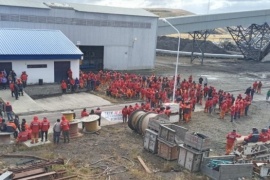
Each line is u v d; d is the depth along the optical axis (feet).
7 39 112.88
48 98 104.37
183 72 183.62
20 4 138.92
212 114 98.48
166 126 61.82
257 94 134.00
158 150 61.67
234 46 331.36
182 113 88.33
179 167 57.00
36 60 109.81
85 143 67.10
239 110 93.91
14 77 102.53
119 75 131.85
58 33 130.41
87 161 57.93
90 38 159.02
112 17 162.91
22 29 124.47
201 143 54.19
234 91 136.77
